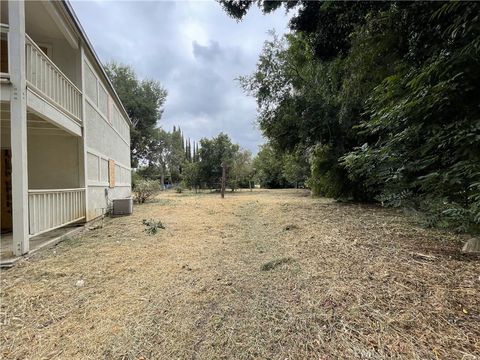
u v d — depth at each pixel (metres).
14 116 3.84
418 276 2.63
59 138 6.50
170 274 3.16
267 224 6.29
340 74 8.24
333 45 7.18
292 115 10.77
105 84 8.90
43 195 4.46
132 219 7.43
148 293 2.66
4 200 6.19
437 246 3.63
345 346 1.73
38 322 2.17
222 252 4.04
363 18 5.40
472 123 2.82
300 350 1.74
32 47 4.35
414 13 3.86
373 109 4.29
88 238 5.11
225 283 2.85
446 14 3.20
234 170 22.77
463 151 3.00
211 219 7.22
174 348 1.81
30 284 2.93
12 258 3.66
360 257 3.35
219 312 2.26
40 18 5.58
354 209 8.50
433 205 3.55
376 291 2.39
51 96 5.02
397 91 3.62
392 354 1.62
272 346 1.79
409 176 3.83
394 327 1.87
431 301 2.15
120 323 2.13
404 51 4.52
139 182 15.97
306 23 7.13
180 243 4.62
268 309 2.26
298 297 2.43
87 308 2.38
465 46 2.81
